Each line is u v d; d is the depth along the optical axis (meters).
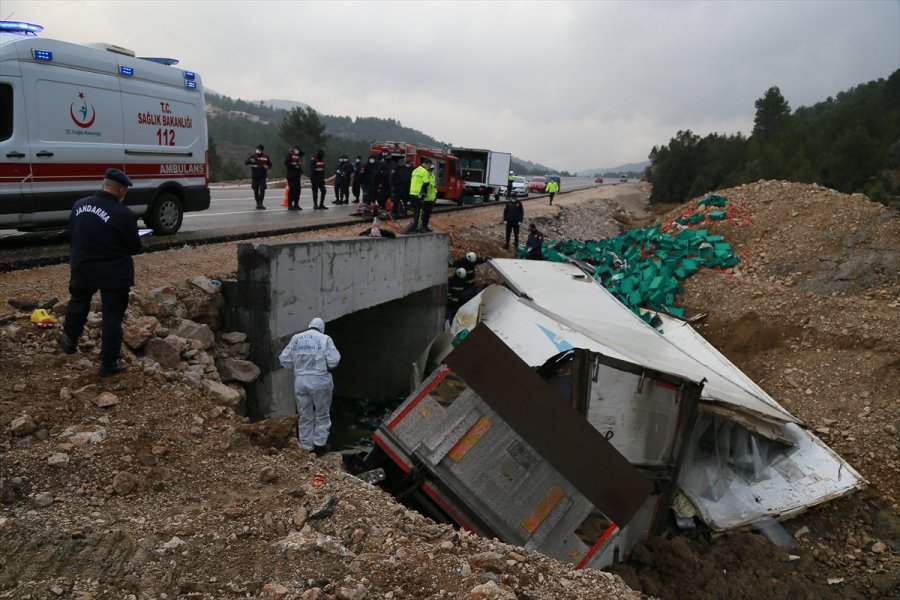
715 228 20.36
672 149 57.91
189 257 10.27
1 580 3.28
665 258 18.47
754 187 22.42
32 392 5.43
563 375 8.80
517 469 6.62
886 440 10.66
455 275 16.98
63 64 8.90
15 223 8.54
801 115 105.94
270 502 4.58
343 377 16.38
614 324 13.20
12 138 8.30
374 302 12.15
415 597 3.55
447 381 6.81
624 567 7.83
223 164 77.19
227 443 5.46
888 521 9.39
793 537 9.17
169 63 11.14
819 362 13.06
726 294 16.33
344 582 3.56
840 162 42.88
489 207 29.08
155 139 10.64
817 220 18.62
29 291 7.52
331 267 10.41
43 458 4.53
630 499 6.33
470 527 6.80
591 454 6.46
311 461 5.57
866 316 13.82
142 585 3.40
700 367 12.14
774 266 17.45
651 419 8.02
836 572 8.59
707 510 9.20
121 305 5.90
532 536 6.54
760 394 12.13
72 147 9.07
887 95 72.88
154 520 4.12
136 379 6.05
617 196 55.09
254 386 9.11
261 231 12.80
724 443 10.12
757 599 7.73
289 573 3.65
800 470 10.05
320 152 18.88
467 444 6.74
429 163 14.77
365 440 12.88
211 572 3.61
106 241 5.66
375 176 18.17
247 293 8.94
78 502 4.20
